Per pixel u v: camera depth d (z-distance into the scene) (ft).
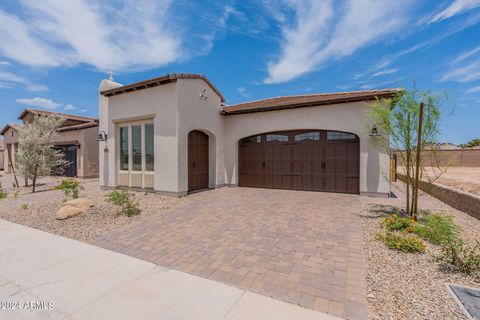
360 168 30.76
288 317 7.83
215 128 37.99
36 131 40.93
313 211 22.86
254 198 29.71
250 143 39.55
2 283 10.23
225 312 8.09
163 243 15.11
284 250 13.73
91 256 13.16
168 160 30.66
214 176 38.14
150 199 28.68
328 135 34.04
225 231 17.29
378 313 8.05
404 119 19.20
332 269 11.34
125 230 17.80
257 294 9.27
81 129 54.90
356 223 18.74
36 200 29.89
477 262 10.46
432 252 12.94
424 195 30.14
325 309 8.29
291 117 35.17
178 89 30.22
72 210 21.33
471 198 20.47
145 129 33.50
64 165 53.88
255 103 45.96
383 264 11.73
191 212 22.89
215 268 11.60
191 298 8.98
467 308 8.16
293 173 36.24
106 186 36.42
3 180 56.70
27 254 13.44
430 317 7.80
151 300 8.85
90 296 9.16
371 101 30.07
